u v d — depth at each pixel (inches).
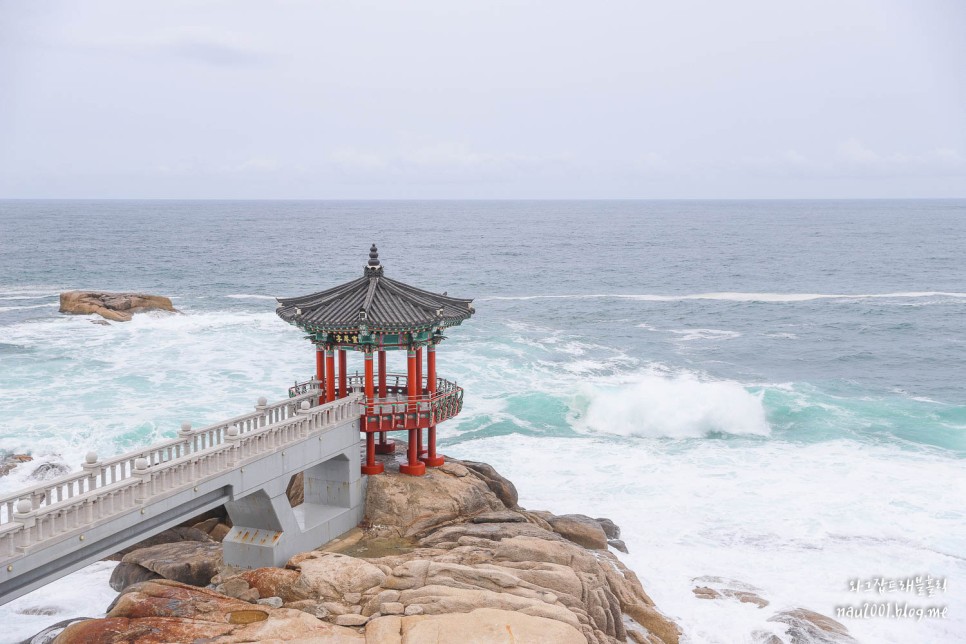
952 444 1533.0
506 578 786.8
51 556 636.7
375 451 1135.6
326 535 948.6
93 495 668.7
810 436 1592.0
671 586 997.2
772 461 1448.1
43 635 837.2
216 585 854.5
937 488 1305.4
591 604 816.9
